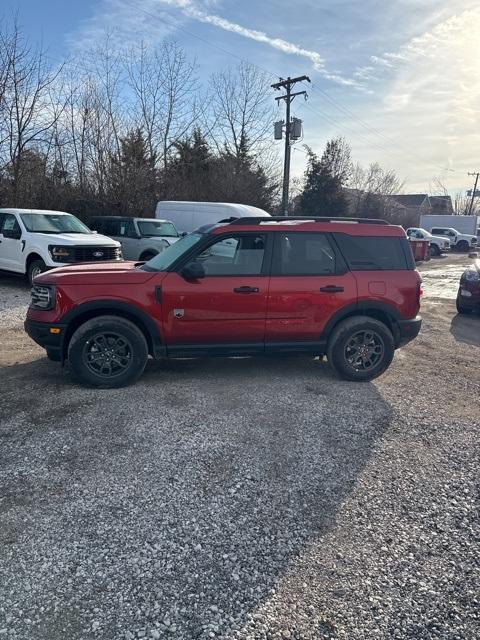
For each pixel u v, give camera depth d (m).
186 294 4.82
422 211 71.81
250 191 29.81
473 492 3.15
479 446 3.80
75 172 20.53
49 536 2.61
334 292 5.10
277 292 4.98
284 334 5.09
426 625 2.09
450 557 2.53
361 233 5.27
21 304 9.28
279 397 4.72
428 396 4.91
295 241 5.12
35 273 10.55
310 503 2.97
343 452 3.64
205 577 2.33
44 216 11.36
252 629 2.04
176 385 4.99
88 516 2.79
